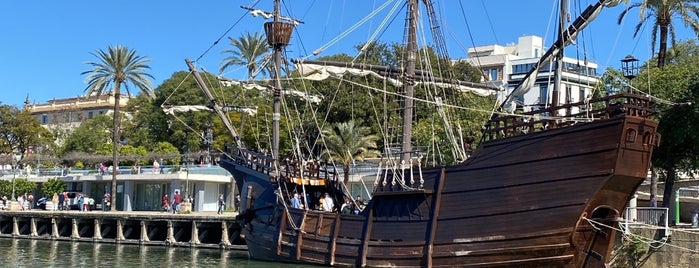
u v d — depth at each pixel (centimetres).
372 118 6762
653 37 4444
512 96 3131
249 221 3759
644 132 2434
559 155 2548
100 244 5469
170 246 5222
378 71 3919
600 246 2559
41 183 8212
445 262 2770
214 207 6944
